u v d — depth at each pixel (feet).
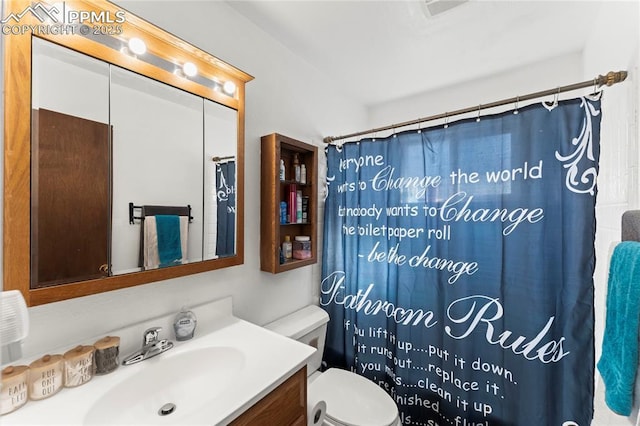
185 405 2.74
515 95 5.54
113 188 2.80
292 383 2.83
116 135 2.81
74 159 2.52
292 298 5.17
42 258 2.32
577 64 4.93
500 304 3.91
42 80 2.32
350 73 5.75
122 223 2.87
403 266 4.85
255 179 4.41
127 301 3.03
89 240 2.62
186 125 3.40
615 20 3.32
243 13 4.09
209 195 3.63
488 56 5.07
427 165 4.58
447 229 4.37
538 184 3.60
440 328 4.49
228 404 2.19
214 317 3.79
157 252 3.13
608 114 3.51
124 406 2.49
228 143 3.81
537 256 3.61
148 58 3.00
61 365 2.38
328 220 5.68
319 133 5.74
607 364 2.17
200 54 3.37
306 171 5.17
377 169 5.17
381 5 3.80
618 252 2.14
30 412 2.11
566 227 3.42
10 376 2.11
